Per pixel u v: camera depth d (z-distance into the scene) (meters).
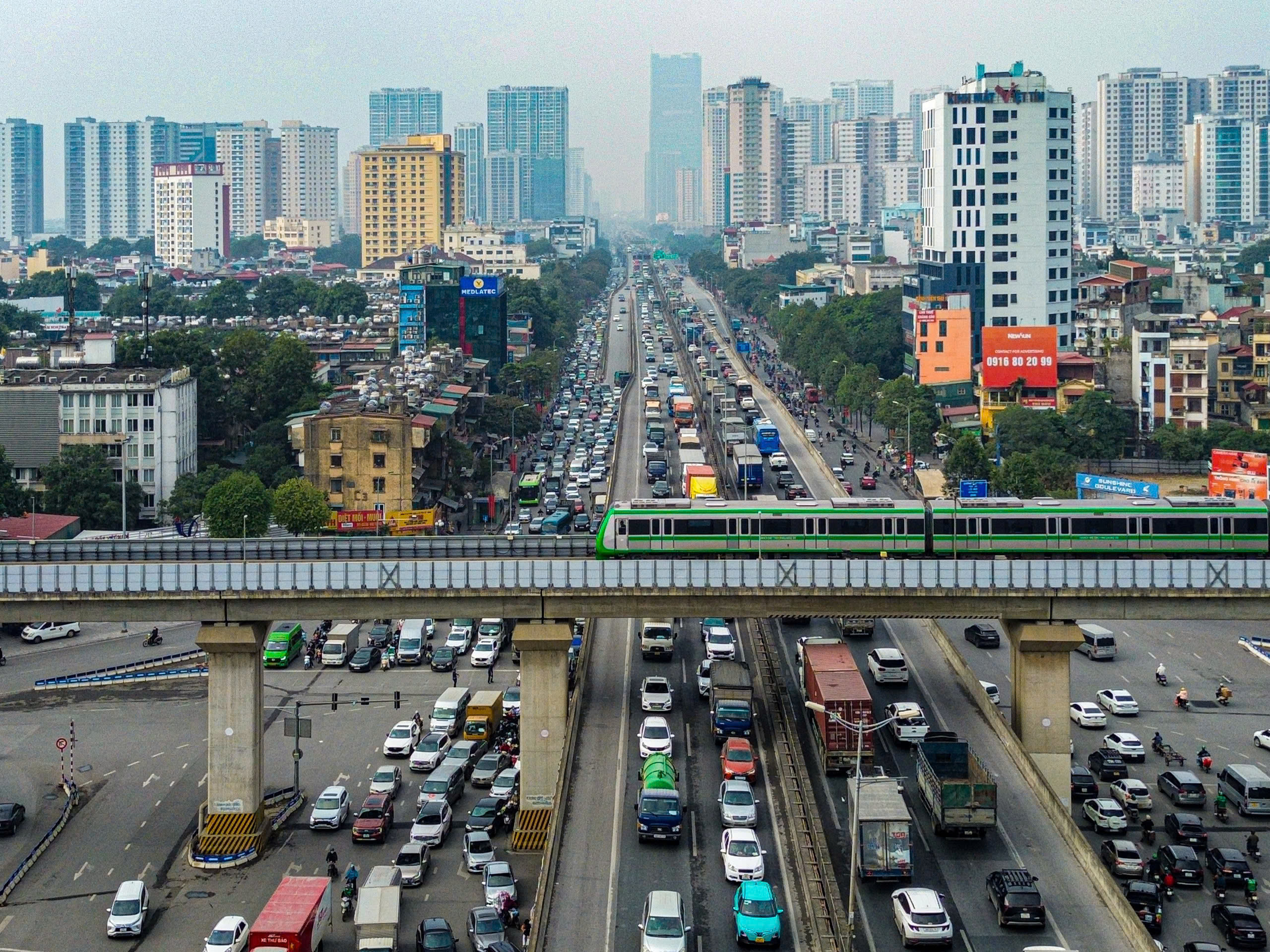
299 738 166.25
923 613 153.12
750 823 134.38
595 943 114.56
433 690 193.25
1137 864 135.25
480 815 147.75
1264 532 161.38
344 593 149.62
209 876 141.88
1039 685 152.12
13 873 142.25
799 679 174.88
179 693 197.12
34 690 198.50
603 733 157.88
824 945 113.56
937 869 127.12
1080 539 162.38
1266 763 165.38
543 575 150.88
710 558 159.00
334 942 126.25
